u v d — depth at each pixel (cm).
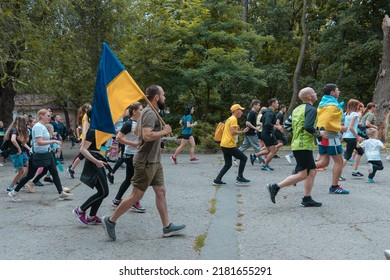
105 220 505
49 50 1448
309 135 652
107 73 522
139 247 484
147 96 499
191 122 1317
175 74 1881
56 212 675
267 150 1164
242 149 1219
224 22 1930
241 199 749
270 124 1093
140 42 1791
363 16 2589
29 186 856
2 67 1329
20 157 828
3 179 1073
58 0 1405
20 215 658
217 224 581
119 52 1812
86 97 2061
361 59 2622
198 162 1345
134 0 1792
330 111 740
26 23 1338
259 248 475
